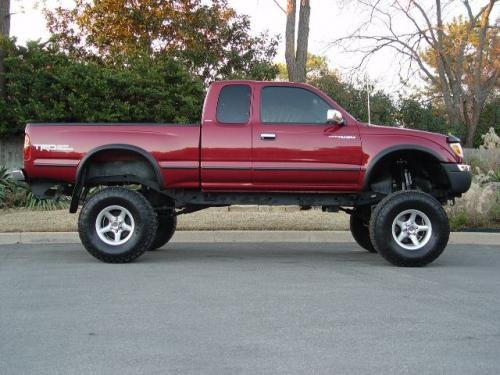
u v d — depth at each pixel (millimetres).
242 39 25062
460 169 9000
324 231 11867
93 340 5328
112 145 8891
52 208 15328
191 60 23906
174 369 4633
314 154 8938
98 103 18031
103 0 24562
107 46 25344
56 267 8727
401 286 7543
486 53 38531
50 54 18344
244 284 7598
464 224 12539
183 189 9156
